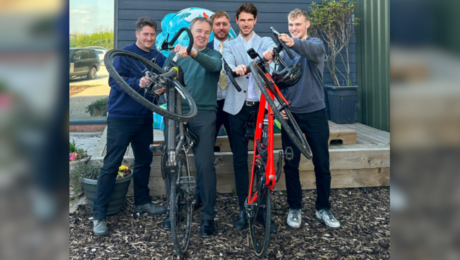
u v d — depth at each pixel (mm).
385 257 2496
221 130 4402
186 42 4625
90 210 3240
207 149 2732
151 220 3121
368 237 2803
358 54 5789
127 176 3191
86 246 2646
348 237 2805
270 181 2293
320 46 2598
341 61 5863
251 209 2514
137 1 5355
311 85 2775
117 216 3199
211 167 2764
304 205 3457
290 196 3012
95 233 2795
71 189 3363
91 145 5273
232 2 5516
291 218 2975
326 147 2898
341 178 3852
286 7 5652
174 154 2350
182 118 2084
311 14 5668
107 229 2836
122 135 2854
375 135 4746
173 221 2312
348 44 5840
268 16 5617
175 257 2496
